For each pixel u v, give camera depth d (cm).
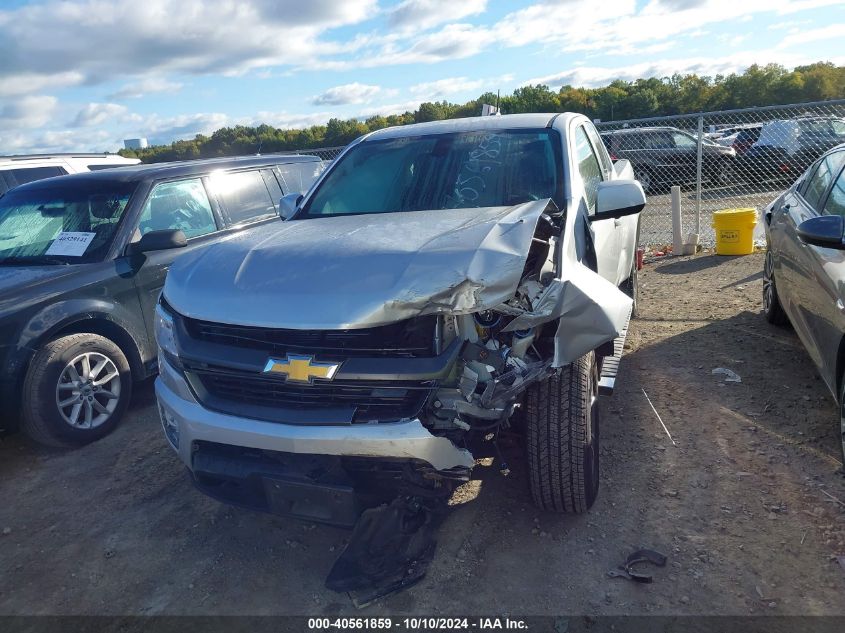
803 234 338
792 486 331
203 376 281
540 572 286
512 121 418
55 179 566
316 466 258
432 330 250
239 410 268
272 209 643
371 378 247
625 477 352
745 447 371
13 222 527
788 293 459
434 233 292
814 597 260
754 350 514
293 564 308
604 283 303
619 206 348
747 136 1546
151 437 456
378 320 245
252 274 283
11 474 423
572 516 321
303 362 252
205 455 281
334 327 246
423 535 286
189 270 308
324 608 277
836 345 338
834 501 316
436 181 380
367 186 396
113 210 510
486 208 336
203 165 596
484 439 288
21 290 429
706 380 464
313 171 723
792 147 1186
